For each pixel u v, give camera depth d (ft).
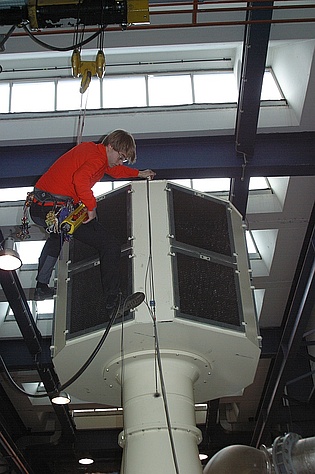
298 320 41.01
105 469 72.13
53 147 34.06
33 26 20.68
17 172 33.19
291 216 39.45
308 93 30.96
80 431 63.82
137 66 36.29
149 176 23.13
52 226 19.83
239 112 30.07
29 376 55.26
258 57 26.66
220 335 20.07
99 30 20.52
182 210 22.08
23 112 34.32
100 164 19.90
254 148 33.01
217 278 21.04
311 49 28.86
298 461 24.57
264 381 57.47
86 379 22.72
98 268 21.38
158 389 20.61
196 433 20.40
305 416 53.31
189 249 21.08
